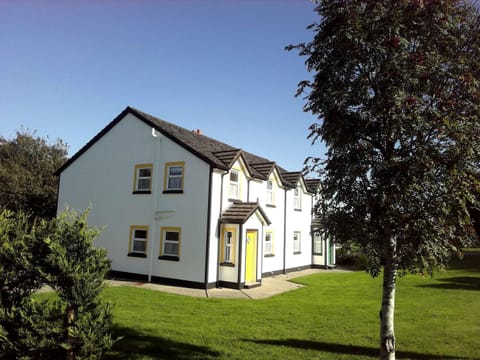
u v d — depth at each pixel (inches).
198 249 606.2
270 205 810.2
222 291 576.4
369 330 343.0
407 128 188.7
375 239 209.8
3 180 1028.5
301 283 699.4
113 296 478.0
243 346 285.7
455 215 188.1
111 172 735.7
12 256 212.1
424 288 599.5
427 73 189.6
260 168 821.2
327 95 209.6
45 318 195.8
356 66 208.5
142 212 679.7
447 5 195.3
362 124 205.2
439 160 185.0
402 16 198.5
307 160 229.8
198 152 629.0
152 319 360.5
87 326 195.8
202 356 261.4
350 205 209.6
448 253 208.7
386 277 207.6
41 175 1089.4
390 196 188.7
